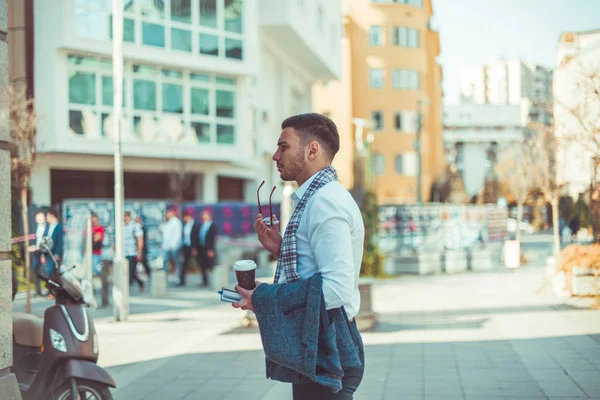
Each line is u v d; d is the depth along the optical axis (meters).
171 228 20.64
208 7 29.19
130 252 19.00
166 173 30.61
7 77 4.57
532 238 55.44
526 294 16.33
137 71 27.91
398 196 56.00
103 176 28.72
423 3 57.56
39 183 26.33
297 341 2.91
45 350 5.48
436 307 14.29
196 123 29.50
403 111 56.47
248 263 3.07
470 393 7.08
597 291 14.71
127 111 27.61
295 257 3.07
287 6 31.86
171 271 24.95
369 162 33.69
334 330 2.97
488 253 25.78
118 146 13.22
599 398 6.76
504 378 7.70
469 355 9.08
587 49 20.80
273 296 2.96
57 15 25.53
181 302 16.05
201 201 31.36
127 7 27.09
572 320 11.91
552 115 18.66
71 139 26.03
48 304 14.37
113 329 12.04
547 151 24.73
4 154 4.48
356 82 56.25
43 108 25.64
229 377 8.15
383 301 15.62
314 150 3.20
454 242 26.97
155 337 11.13
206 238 20.55
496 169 54.28
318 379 2.89
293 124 3.24
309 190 3.13
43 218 15.38
